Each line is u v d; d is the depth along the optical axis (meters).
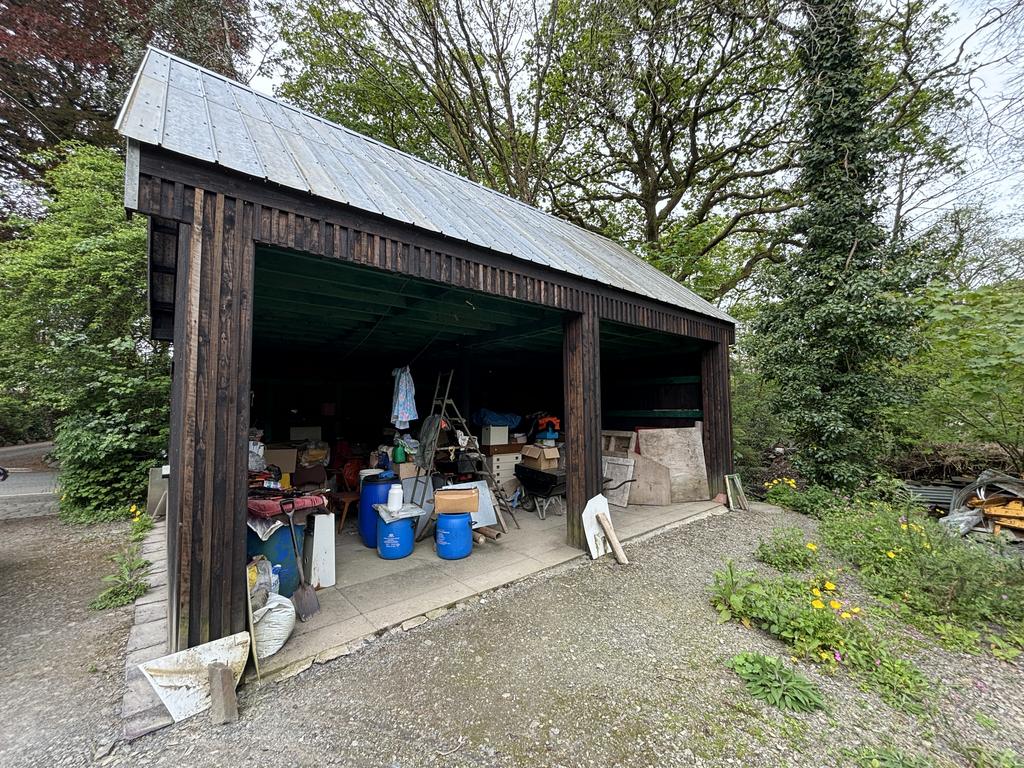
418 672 2.12
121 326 5.85
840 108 5.84
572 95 10.74
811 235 6.05
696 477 5.80
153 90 2.55
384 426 6.79
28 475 8.22
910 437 5.97
